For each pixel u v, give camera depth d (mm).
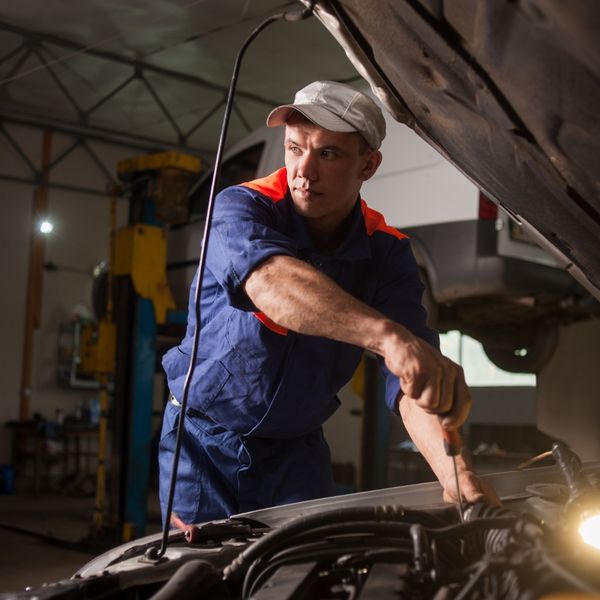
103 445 5359
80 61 8508
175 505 1703
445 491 1229
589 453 4102
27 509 7508
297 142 1424
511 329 4426
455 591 784
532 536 822
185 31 7738
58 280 10156
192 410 1700
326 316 1014
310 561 884
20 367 9891
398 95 1188
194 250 5484
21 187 9984
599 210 1110
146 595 958
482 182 1321
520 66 896
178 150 10461
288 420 1626
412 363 931
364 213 1621
